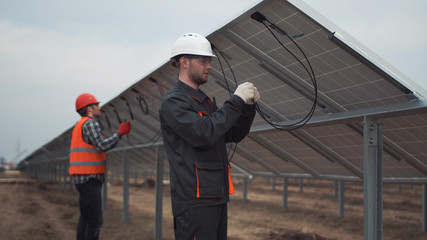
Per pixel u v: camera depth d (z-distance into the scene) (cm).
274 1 290
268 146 600
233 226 848
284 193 1136
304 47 333
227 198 236
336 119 362
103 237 711
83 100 496
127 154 898
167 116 226
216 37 385
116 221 895
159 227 702
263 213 1052
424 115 320
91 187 465
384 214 1015
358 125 386
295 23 309
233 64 419
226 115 219
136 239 695
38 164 3266
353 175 534
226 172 238
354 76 328
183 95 232
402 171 452
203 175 224
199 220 221
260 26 334
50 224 830
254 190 1898
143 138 816
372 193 309
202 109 236
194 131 216
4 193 1550
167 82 525
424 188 772
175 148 232
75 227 803
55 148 1845
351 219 938
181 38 242
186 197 224
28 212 1005
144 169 1528
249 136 569
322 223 884
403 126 356
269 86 420
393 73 296
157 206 702
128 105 660
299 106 416
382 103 333
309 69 355
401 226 834
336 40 291
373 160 314
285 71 374
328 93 370
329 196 1531
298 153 565
